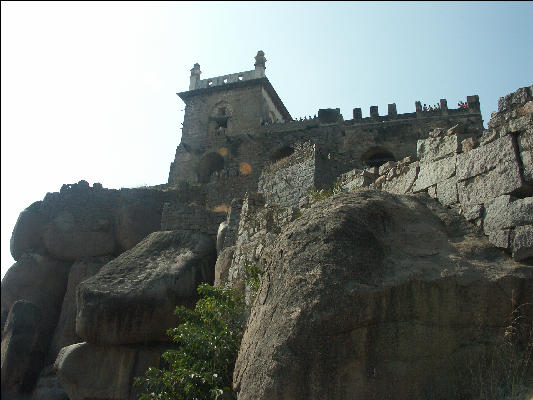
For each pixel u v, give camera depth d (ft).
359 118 116.88
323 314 19.52
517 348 19.97
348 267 20.68
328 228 22.25
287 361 18.98
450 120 109.60
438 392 19.22
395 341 19.70
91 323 44.57
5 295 84.28
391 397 18.92
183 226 62.90
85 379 43.65
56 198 92.63
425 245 23.13
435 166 28.37
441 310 20.49
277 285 21.89
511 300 20.66
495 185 24.29
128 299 45.42
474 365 19.79
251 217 42.65
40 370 75.15
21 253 89.61
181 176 127.95
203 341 30.22
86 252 87.76
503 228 23.13
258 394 18.92
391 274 20.99
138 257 53.57
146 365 43.98
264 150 123.24
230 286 37.42
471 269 21.56
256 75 137.28
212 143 129.39
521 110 24.39
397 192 31.09
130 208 89.66
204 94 139.03
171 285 48.24
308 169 60.95
